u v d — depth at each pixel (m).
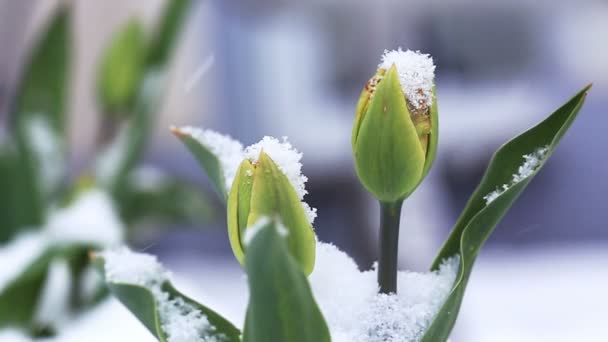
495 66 2.22
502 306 2.15
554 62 2.42
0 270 1.03
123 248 0.56
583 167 2.97
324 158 2.16
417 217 1.91
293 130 2.23
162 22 1.28
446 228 2.00
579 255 2.52
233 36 2.39
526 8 2.25
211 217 1.48
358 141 0.51
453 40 2.13
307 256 0.49
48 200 1.23
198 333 0.54
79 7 2.40
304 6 2.23
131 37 1.26
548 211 2.78
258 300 0.47
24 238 1.16
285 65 2.30
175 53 1.29
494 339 1.92
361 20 2.12
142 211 1.40
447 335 0.52
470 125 2.23
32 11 2.20
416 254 1.77
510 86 2.23
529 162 0.53
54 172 1.25
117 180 1.27
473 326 1.99
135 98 1.28
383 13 2.09
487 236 0.53
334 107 2.24
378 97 0.50
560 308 2.12
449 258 0.55
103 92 1.29
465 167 2.21
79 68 2.40
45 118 1.27
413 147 0.50
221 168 0.55
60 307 1.00
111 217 1.06
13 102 1.27
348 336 0.52
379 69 0.51
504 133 2.23
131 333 0.95
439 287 0.54
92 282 1.03
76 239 1.00
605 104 3.01
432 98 0.51
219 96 2.49
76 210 1.05
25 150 1.22
